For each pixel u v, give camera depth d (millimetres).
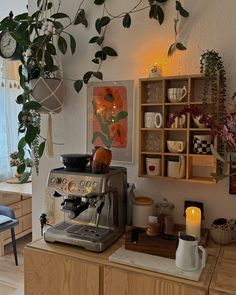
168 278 1107
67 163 1430
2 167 3545
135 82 1641
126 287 1169
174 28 1534
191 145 1473
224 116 1302
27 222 3381
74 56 1796
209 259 1246
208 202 1529
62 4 1806
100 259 1248
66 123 1854
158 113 1514
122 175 1506
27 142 1641
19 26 1698
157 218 1407
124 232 1523
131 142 1668
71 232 1404
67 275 1281
